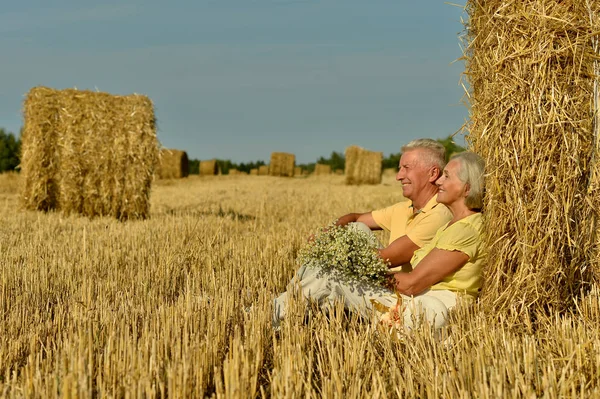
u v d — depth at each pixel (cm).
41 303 412
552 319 330
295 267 521
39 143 1027
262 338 313
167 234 684
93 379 272
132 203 1009
